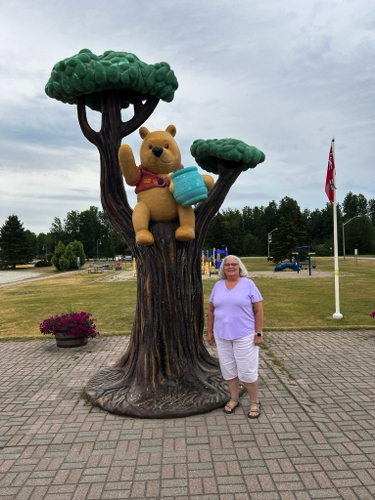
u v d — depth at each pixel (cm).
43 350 652
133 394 395
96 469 284
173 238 419
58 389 457
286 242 3747
